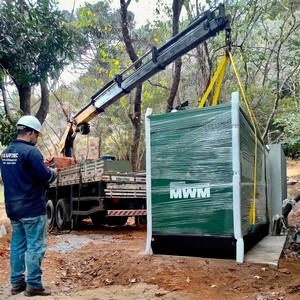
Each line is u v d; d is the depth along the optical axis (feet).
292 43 55.67
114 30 55.47
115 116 75.92
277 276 15.43
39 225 13.84
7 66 34.99
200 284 14.46
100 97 34.55
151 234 18.69
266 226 28.37
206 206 17.49
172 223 18.16
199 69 49.98
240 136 17.49
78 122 37.37
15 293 13.99
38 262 13.70
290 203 29.30
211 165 17.51
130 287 14.43
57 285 15.40
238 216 16.89
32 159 13.61
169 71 65.46
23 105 40.47
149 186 18.81
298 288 13.73
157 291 13.65
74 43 38.24
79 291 14.42
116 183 31.42
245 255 18.44
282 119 53.72
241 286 14.33
